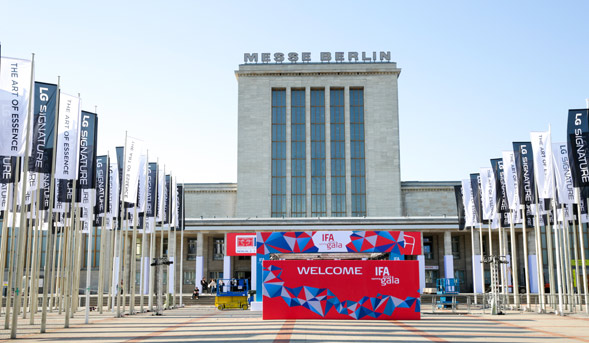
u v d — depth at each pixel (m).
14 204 27.98
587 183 33.59
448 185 88.31
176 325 29.81
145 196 42.81
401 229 76.62
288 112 90.81
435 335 23.20
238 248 63.94
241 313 42.34
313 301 31.94
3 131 24.89
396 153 89.19
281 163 89.44
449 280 48.50
